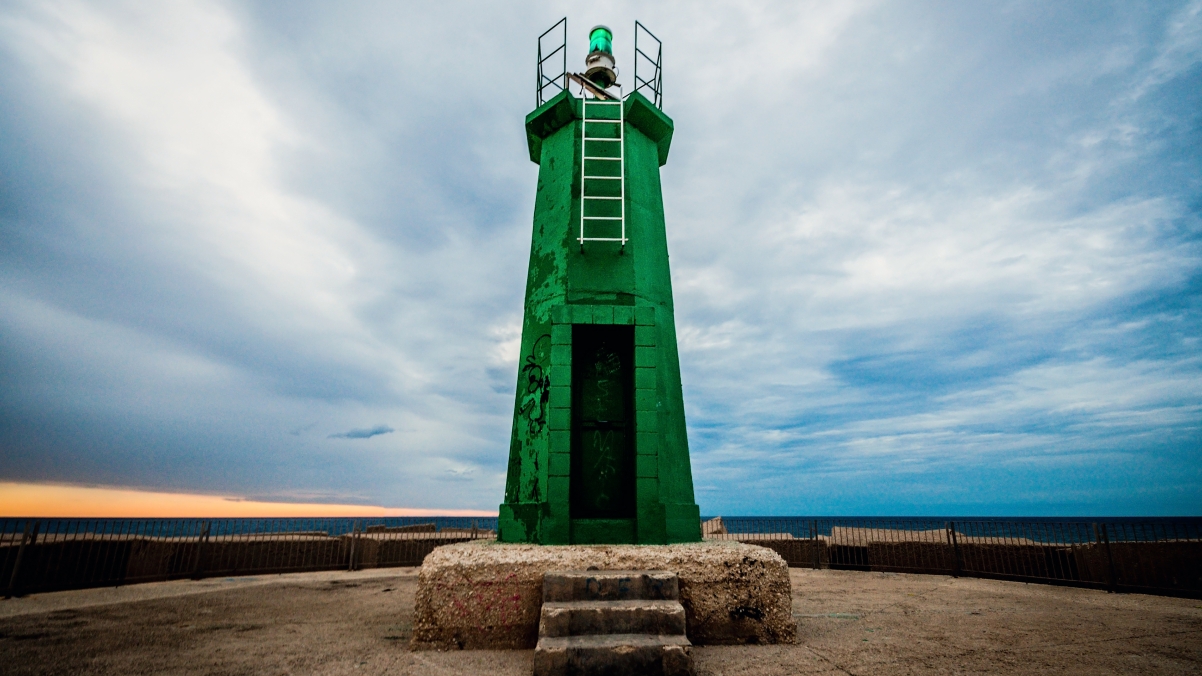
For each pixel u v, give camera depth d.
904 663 5.38
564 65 9.78
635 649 4.96
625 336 8.12
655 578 5.77
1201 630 6.77
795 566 14.40
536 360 8.16
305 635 6.55
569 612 5.28
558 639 5.11
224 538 12.27
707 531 17.00
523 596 5.98
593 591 5.68
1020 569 11.43
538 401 7.89
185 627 6.96
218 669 5.21
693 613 6.05
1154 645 6.06
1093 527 10.66
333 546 13.64
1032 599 9.12
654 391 7.52
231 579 11.72
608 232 8.58
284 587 10.59
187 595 9.49
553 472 7.15
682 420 8.32
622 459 7.91
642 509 7.15
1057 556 10.98
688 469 8.12
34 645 6.02
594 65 10.42
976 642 6.17
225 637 6.44
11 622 7.21
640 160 9.39
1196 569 9.12
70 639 6.30
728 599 6.12
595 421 8.01
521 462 7.80
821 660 5.47
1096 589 10.12
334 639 6.36
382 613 7.93
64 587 9.63
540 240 8.97
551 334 7.75
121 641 6.23
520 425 8.01
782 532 16.06
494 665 5.34
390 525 15.61
